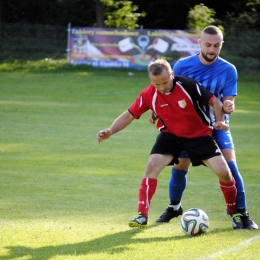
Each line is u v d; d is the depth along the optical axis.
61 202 22.27
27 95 65.44
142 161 32.16
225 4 118.06
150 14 121.50
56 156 32.97
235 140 40.34
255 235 16.86
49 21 118.44
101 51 90.31
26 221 18.81
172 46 88.62
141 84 78.00
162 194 24.48
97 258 14.14
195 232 16.77
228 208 18.31
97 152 34.59
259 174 29.25
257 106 61.53
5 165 30.06
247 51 94.00
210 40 17.92
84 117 50.16
